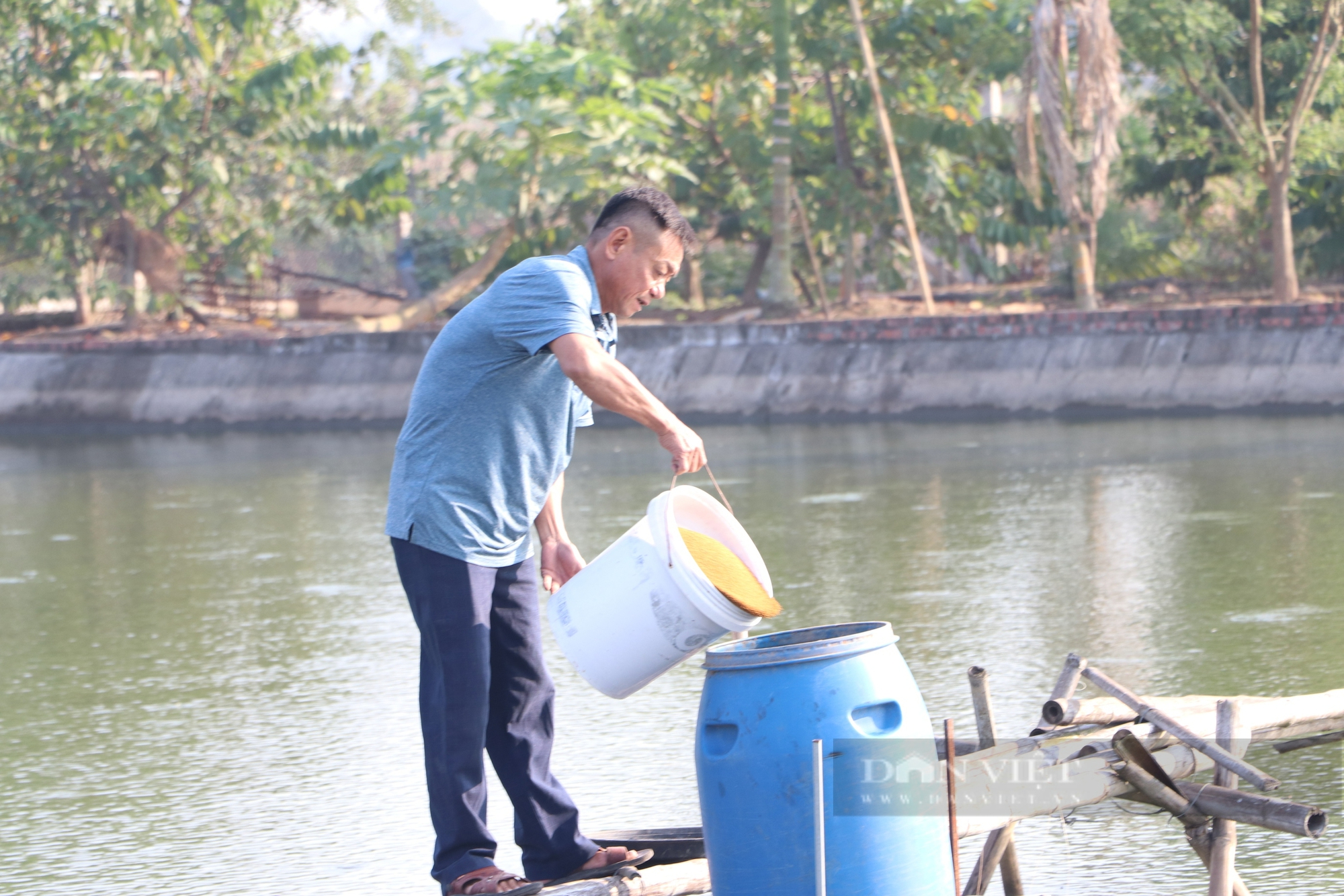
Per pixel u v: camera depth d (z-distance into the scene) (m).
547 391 4.30
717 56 34.06
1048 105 28.67
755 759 3.72
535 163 34.34
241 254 40.44
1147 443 20.41
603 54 34.03
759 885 3.73
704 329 29.72
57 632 11.02
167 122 37.72
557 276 4.11
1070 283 34.81
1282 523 12.89
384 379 32.59
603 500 16.83
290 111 38.81
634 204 4.23
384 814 6.38
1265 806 4.25
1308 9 31.03
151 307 39.88
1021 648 8.77
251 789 6.86
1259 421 22.83
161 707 8.53
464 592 4.29
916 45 34.28
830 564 12.09
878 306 34.09
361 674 9.12
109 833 6.31
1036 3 29.03
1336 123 32.00
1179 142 32.19
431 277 41.47
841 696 3.71
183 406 33.91
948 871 3.87
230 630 10.73
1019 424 24.61
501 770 4.53
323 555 14.16
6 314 42.00
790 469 19.48
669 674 8.94
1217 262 35.66
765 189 34.56
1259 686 7.60
